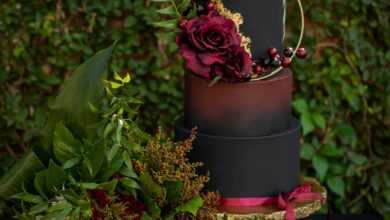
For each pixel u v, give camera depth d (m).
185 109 2.33
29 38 3.11
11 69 3.12
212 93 2.21
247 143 2.20
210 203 2.17
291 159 2.29
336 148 3.27
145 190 2.16
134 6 3.13
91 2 3.12
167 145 2.21
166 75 3.18
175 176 2.14
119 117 2.19
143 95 3.18
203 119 2.24
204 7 2.21
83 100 2.23
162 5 3.13
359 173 3.28
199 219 2.17
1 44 3.10
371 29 3.25
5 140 3.16
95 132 2.22
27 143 3.18
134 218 2.16
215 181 2.23
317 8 3.19
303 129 3.20
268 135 2.23
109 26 3.16
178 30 2.24
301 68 3.23
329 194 3.32
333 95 3.25
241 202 2.23
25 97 3.15
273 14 2.25
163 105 3.20
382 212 3.31
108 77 3.14
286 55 2.24
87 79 2.25
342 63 3.26
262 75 2.25
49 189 2.15
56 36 3.12
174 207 2.17
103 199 2.13
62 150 2.16
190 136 2.19
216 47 2.13
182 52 2.15
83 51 3.14
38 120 2.61
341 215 3.31
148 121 3.20
